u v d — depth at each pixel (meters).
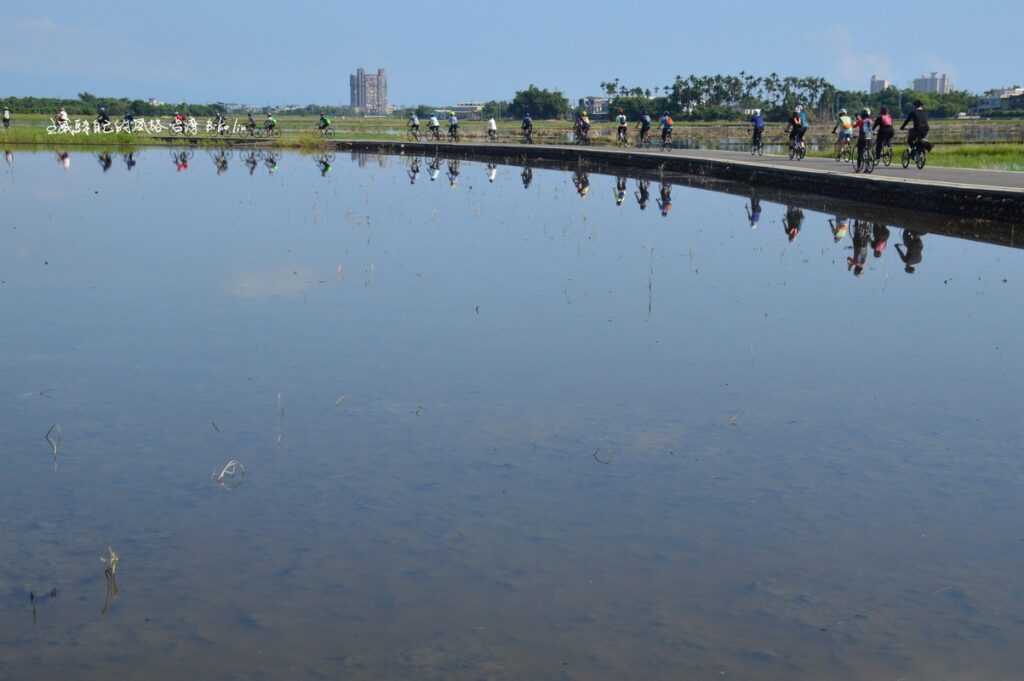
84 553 5.66
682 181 34.34
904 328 11.00
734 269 14.91
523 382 8.92
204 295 12.91
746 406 8.22
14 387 8.84
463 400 8.40
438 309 12.00
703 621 4.84
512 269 14.85
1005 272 14.57
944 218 21.47
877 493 6.39
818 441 7.38
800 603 5.00
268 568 5.43
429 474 6.79
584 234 19.02
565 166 45.22
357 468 6.90
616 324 11.20
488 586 5.21
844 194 26.23
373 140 65.69
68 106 149.25
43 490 6.57
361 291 13.14
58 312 11.91
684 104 138.38
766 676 4.36
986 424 7.75
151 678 4.40
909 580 5.23
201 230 19.34
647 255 16.30
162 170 37.62
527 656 4.54
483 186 31.52
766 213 22.88
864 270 14.82
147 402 8.42
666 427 7.71
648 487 6.52
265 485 6.62
